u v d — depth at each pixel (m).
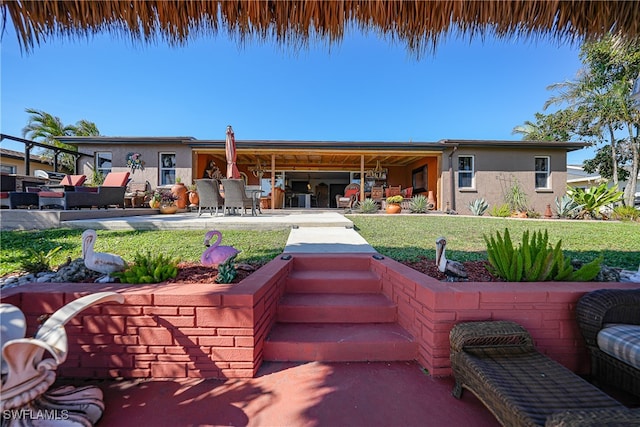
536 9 1.99
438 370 1.99
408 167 16.12
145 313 1.97
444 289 2.04
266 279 2.36
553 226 6.39
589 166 17.16
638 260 3.59
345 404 1.73
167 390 1.86
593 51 13.01
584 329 1.89
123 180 8.65
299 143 11.43
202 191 7.34
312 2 1.91
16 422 1.35
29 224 5.49
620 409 1.16
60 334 1.32
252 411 1.67
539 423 1.21
